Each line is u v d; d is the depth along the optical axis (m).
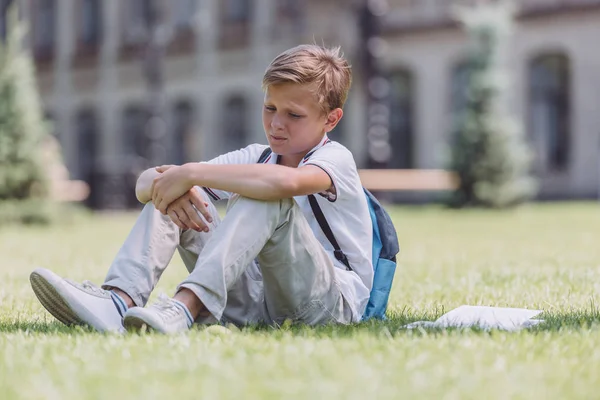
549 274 7.99
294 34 36.38
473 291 6.75
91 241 14.26
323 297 4.32
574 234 14.44
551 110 30.80
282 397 2.73
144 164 31.16
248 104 38.78
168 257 4.31
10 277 8.23
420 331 4.17
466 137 25.94
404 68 33.88
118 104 44.75
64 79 47.53
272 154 4.54
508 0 30.64
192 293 4.03
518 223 17.98
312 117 4.33
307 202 4.43
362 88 33.62
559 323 4.54
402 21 33.53
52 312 4.30
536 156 30.69
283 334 4.02
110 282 4.21
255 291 4.46
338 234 4.43
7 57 20.08
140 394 2.78
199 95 40.72
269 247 4.13
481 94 25.97
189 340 3.73
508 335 3.96
